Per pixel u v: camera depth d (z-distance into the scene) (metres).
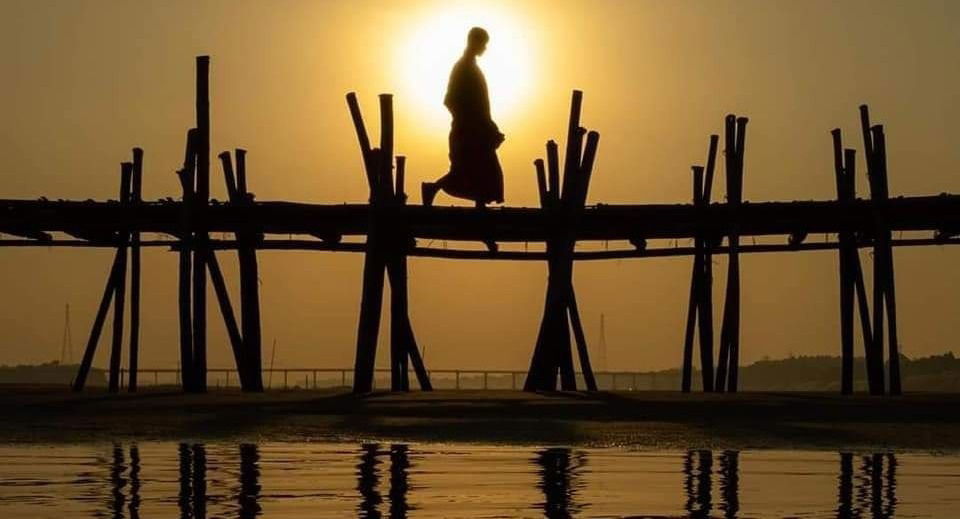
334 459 20.91
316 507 15.71
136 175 42.66
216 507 15.69
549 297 41.56
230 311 42.53
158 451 22.27
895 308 41.31
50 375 78.50
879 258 41.41
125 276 43.50
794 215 41.09
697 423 27.09
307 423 26.95
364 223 40.88
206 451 22.31
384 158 39.88
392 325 42.84
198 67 40.69
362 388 39.66
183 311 40.53
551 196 42.31
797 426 26.64
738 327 42.28
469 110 40.09
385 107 39.97
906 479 18.70
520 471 19.31
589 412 29.42
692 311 45.38
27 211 40.75
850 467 20.23
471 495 16.77
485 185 40.09
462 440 24.28
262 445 23.44
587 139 41.12
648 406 31.28
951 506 16.11
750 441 24.22
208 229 41.00
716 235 43.31
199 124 40.59
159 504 15.90
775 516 15.32
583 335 42.00
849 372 43.19
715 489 17.52
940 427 26.55
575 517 15.20
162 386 50.75
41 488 17.25
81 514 15.10
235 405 31.61
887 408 31.14
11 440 24.16
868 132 41.22
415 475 18.80
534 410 29.92
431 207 40.09
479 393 38.16
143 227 41.41
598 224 41.31
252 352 42.59
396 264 42.75
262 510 15.47
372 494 16.80
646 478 18.59
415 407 30.78
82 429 25.94
